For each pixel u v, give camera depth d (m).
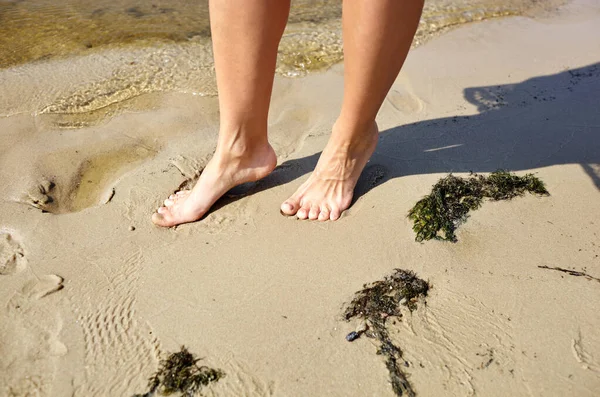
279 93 3.03
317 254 1.87
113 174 2.38
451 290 1.72
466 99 2.91
